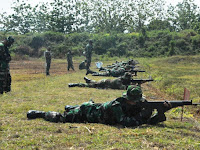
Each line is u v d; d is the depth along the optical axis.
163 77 19.19
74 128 6.22
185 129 6.48
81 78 18.33
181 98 11.70
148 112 6.71
